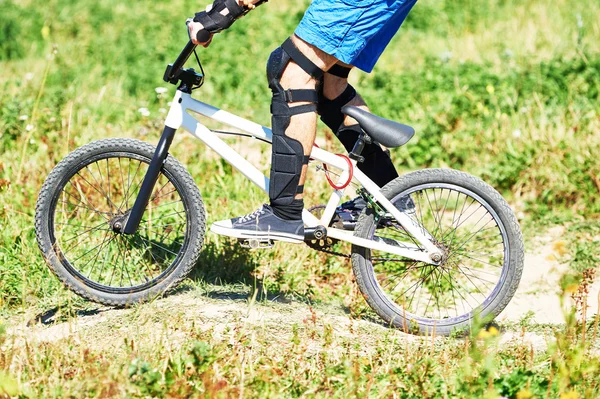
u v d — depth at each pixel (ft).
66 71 71.97
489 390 25.55
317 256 39.73
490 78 62.08
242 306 33.78
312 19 30.42
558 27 77.71
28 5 97.35
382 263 39.83
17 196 42.55
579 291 32.24
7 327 32.48
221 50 76.02
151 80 69.51
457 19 86.17
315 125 31.55
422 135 54.19
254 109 62.75
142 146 33.45
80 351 28.68
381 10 30.35
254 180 33.14
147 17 90.99
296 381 27.35
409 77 64.95
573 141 50.85
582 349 28.19
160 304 33.76
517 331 34.04
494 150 52.24
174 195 44.65
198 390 26.17
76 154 33.42
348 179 32.53
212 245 38.34
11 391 25.04
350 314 34.06
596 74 60.95
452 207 48.19
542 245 43.91
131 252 36.83
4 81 65.72
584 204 47.37
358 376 27.07
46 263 33.60
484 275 40.75
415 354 29.60
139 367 26.30
